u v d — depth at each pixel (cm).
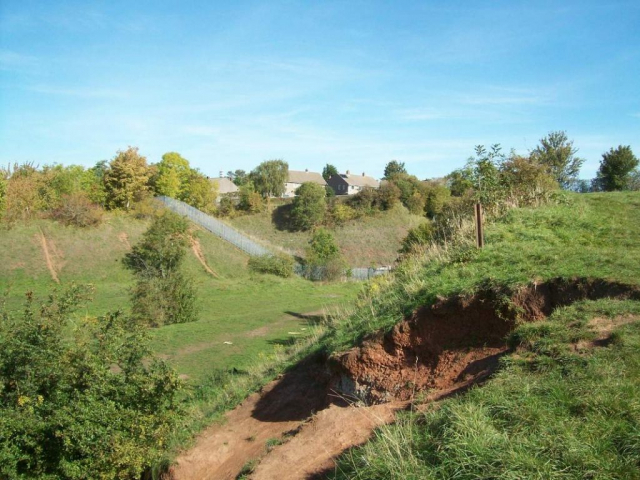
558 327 635
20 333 929
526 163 1427
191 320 2509
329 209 6091
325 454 653
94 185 4788
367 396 785
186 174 6144
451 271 867
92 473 841
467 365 705
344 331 956
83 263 3625
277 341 2020
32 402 871
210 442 887
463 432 484
